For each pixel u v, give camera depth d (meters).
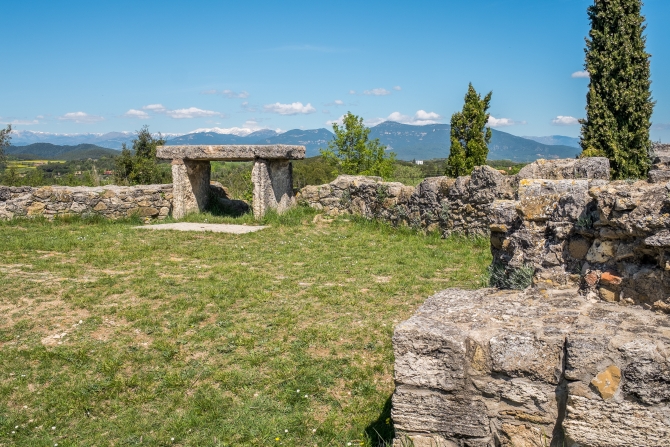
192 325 6.66
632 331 3.22
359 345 6.05
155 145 30.52
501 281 4.58
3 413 5.07
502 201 5.17
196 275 8.77
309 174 32.09
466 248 10.55
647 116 17.16
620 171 17.03
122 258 9.86
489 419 3.38
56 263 9.46
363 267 9.27
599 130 17.31
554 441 3.23
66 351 6.02
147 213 15.13
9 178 36.16
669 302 3.51
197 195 15.59
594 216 4.06
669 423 2.93
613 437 3.03
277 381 5.41
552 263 4.26
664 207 3.53
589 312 3.62
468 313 3.78
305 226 13.56
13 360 5.89
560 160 10.16
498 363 3.28
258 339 6.25
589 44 17.66
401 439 3.52
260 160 14.31
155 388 5.41
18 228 13.07
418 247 10.84
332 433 4.65
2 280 8.27
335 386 5.33
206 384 5.41
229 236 12.13
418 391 3.46
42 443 4.68
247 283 8.22
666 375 2.92
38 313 7.04
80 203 14.51
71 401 5.22
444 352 3.38
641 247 3.66
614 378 3.02
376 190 13.80
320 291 7.80
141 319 6.81
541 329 3.35
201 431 4.75
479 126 23.03
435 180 12.21
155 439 4.69
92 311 7.10
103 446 4.64
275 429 4.71
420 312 3.86
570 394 3.10
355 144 21.09
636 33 17.11
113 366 5.72
